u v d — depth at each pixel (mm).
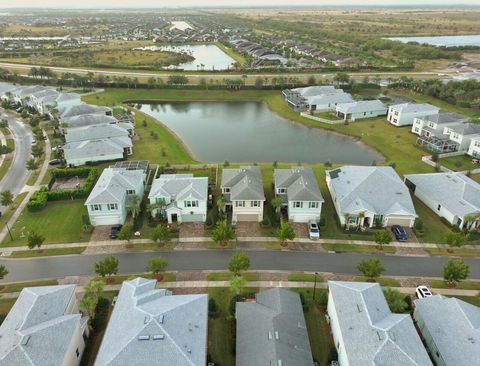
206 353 41438
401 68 194375
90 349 44625
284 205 71812
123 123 112438
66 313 44906
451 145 98688
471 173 87188
